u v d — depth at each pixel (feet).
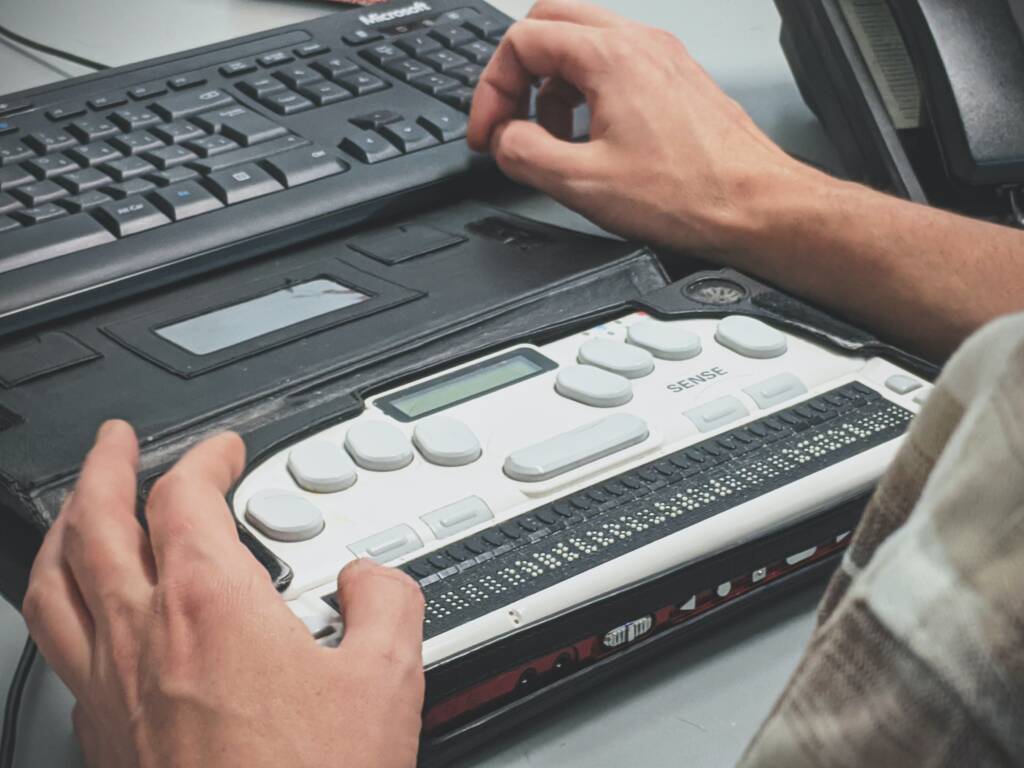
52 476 1.46
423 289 1.91
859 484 1.54
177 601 1.15
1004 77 2.27
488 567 1.38
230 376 1.68
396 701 1.14
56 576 1.28
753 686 1.42
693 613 1.46
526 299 1.88
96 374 1.69
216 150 2.13
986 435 0.57
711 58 3.06
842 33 2.40
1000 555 0.55
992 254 1.88
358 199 2.11
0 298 1.78
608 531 1.43
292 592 1.34
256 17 3.17
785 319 1.86
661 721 1.37
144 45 2.98
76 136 2.13
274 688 1.09
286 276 1.96
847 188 2.02
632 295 1.95
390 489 1.50
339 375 1.68
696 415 1.63
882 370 1.75
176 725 1.08
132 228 1.93
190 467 1.31
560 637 1.34
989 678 0.54
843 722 0.61
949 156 2.27
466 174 2.25
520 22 2.28
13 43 3.00
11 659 1.43
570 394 1.67
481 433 1.60
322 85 2.37
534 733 1.36
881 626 0.59
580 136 2.40
